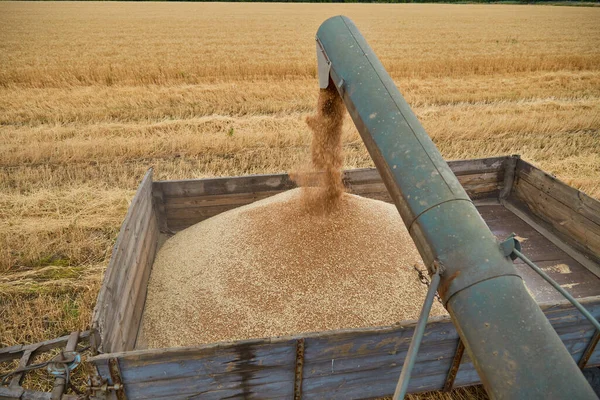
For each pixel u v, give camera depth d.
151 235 4.72
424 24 32.75
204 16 38.34
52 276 5.17
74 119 10.90
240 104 11.95
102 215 6.40
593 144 9.25
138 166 8.07
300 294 3.74
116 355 2.59
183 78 15.09
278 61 17.28
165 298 4.09
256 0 72.56
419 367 3.12
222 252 4.31
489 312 2.04
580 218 4.92
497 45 22.22
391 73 16.09
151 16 37.88
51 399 3.03
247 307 3.70
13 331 4.38
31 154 8.22
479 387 3.71
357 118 2.96
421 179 2.46
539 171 5.48
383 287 3.84
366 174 5.67
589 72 16.88
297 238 4.14
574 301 2.22
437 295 3.86
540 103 12.22
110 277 3.01
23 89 13.49
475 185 6.01
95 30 27.61
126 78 15.16
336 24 3.60
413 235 2.44
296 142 9.12
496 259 2.17
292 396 3.05
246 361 2.75
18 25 29.92
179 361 2.66
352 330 2.76
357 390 3.14
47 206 6.59
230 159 8.39
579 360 3.49
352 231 4.26
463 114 11.16
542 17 39.09
